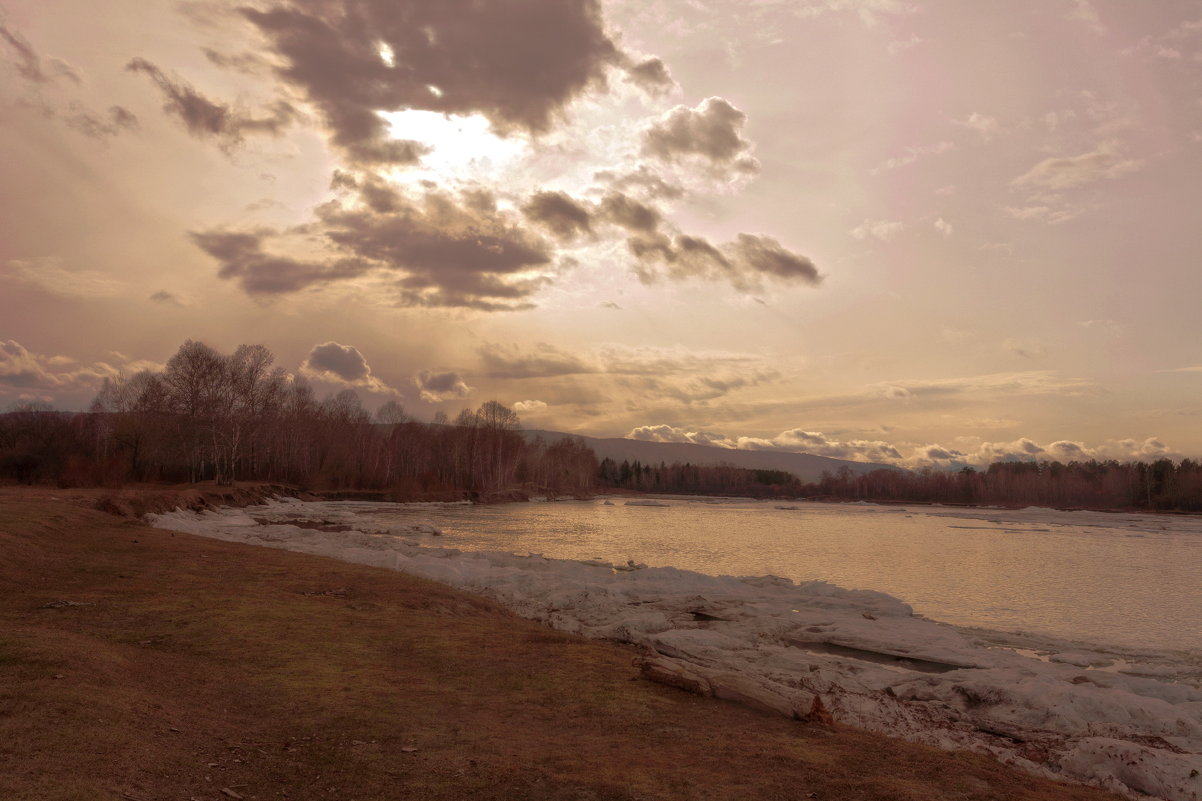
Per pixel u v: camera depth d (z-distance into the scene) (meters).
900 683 19.97
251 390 106.56
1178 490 163.62
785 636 26.89
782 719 14.08
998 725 16.73
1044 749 15.02
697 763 11.02
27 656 12.19
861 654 24.86
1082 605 37.03
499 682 15.21
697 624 28.50
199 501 70.69
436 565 35.25
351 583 26.72
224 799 8.51
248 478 119.88
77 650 13.07
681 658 22.14
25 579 21.88
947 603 37.59
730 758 11.30
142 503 53.88
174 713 11.09
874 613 31.30
